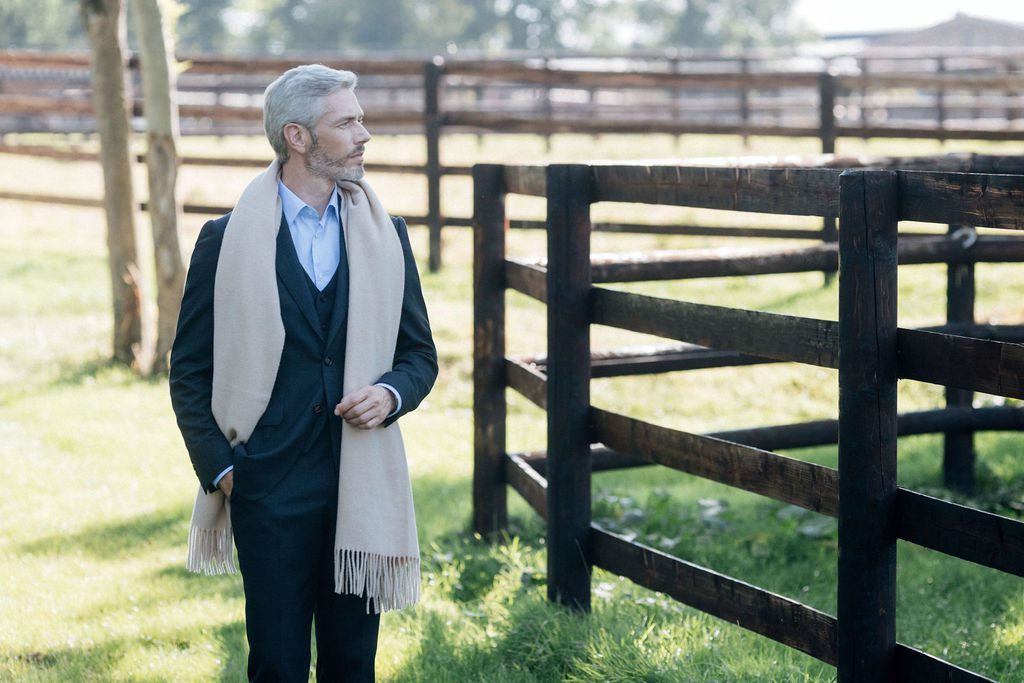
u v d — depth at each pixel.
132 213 13.61
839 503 4.55
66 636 6.29
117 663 5.92
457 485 9.53
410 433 11.28
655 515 8.38
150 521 8.52
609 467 7.98
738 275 7.32
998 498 9.15
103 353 13.97
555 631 5.97
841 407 4.50
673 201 5.64
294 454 4.32
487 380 7.96
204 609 6.72
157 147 13.08
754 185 5.14
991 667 5.93
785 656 5.95
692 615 6.45
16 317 15.47
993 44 87.38
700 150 27.05
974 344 4.10
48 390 12.48
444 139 30.73
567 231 6.20
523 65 17.92
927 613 6.91
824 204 4.75
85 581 7.22
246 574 4.36
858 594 4.50
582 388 6.29
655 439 5.78
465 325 14.37
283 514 4.29
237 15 120.56
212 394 4.38
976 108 28.34
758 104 29.72
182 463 10.04
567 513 6.34
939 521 4.30
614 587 6.80
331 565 4.47
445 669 5.73
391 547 4.43
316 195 4.48
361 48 115.06
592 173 6.22
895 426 4.43
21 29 91.25
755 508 9.02
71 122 33.72
